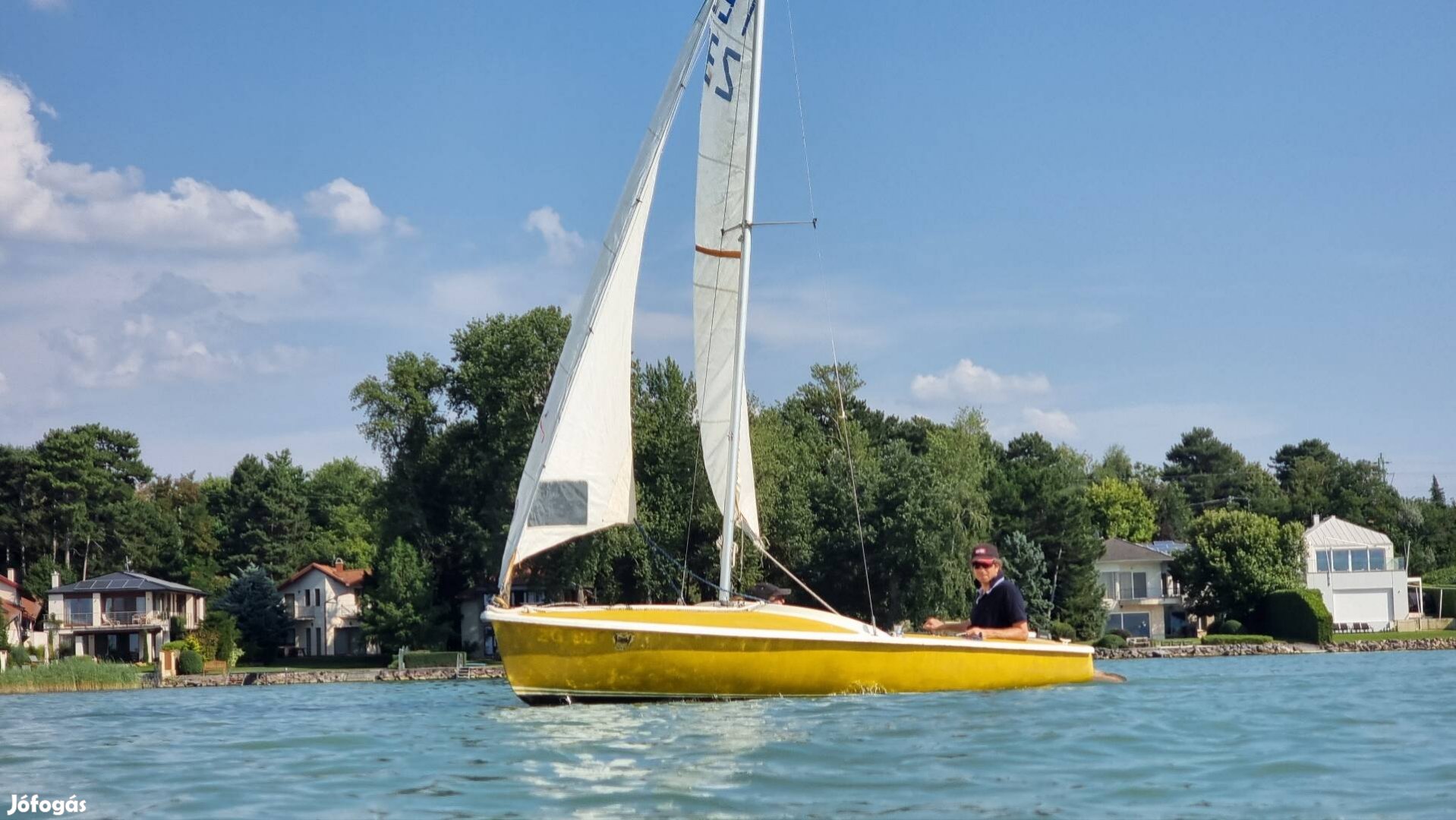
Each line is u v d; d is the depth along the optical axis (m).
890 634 18.69
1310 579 83.94
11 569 103.12
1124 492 125.19
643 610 17.31
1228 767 10.88
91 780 11.71
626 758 11.84
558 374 18.95
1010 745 12.20
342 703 24.19
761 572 61.50
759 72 19.70
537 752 12.48
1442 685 21.73
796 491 64.12
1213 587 80.25
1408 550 113.06
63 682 54.34
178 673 68.06
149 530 110.81
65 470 107.62
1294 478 140.75
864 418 93.88
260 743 14.57
